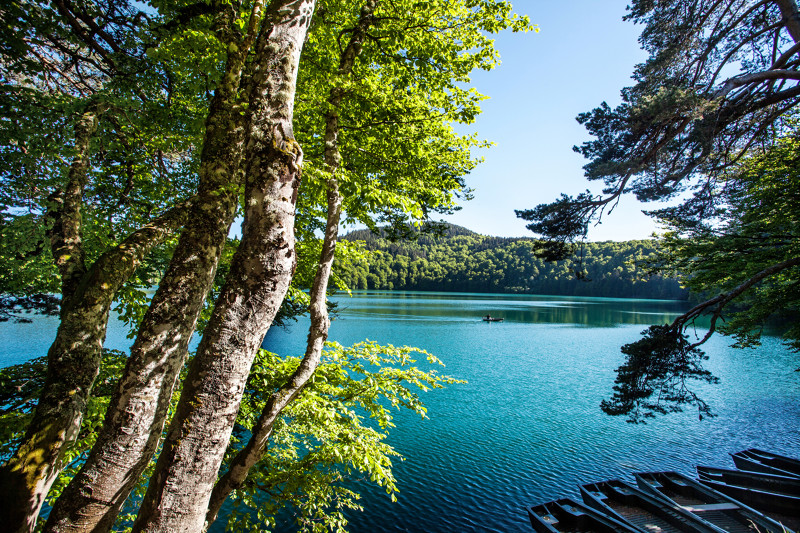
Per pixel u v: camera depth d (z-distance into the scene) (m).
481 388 24.98
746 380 27.20
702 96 8.51
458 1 7.21
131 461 3.38
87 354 3.95
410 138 7.44
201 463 3.07
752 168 12.80
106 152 7.30
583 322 62.66
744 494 11.94
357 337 40.31
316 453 6.69
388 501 12.20
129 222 8.25
